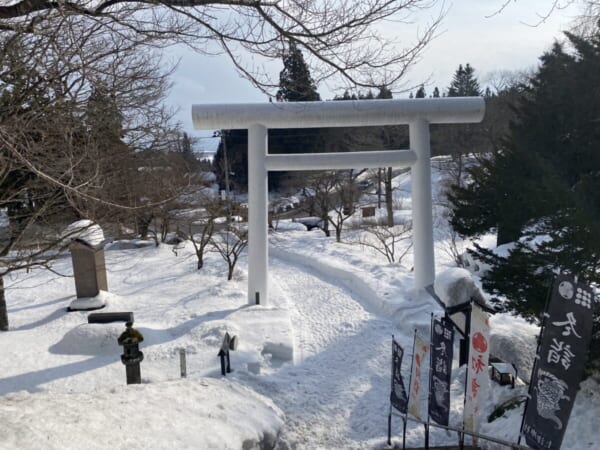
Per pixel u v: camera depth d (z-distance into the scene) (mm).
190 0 6625
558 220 8695
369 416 10039
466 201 16312
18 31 6082
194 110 15914
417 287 16578
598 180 9203
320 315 16719
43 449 5371
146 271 23922
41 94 6855
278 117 16062
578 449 7281
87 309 17047
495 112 35406
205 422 7281
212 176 50656
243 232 22688
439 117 16500
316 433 9516
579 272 8500
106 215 9859
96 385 10914
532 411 6836
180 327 14570
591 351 8109
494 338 11664
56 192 9430
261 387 11125
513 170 11711
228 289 19234
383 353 13070
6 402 6820
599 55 10508
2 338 14508
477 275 20656
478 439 8500
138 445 6086
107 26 6883
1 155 6914
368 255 25547
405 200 46250
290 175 41938
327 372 12195
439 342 8328
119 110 8602
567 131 11008
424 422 8383
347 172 37469
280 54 7301
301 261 26734
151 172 15414
